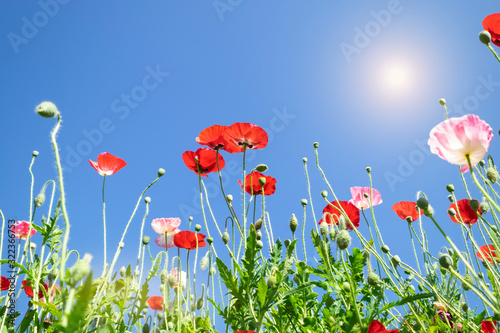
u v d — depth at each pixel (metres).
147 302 1.16
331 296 0.95
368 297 0.96
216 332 1.04
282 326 0.96
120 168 1.14
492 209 1.01
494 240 0.91
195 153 1.10
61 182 0.60
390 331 0.89
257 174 1.11
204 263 1.10
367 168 1.06
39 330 0.90
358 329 0.86
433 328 0.93
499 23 0.94
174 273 1.15
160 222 1.25
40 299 1.02
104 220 1.03
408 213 1.17
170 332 0.95
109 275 0.96
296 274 0.99
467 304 1.02
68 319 0.45
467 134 0.83
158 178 1.07
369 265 0.99
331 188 1.08
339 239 0.87
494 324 1.01
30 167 1.05
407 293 0.99
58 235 1.02
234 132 1.08
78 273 0.48
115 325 0.96
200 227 1.13
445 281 1.06
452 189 1.06
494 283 0.94
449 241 0.78
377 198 1.16
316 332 0.91
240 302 0.94
